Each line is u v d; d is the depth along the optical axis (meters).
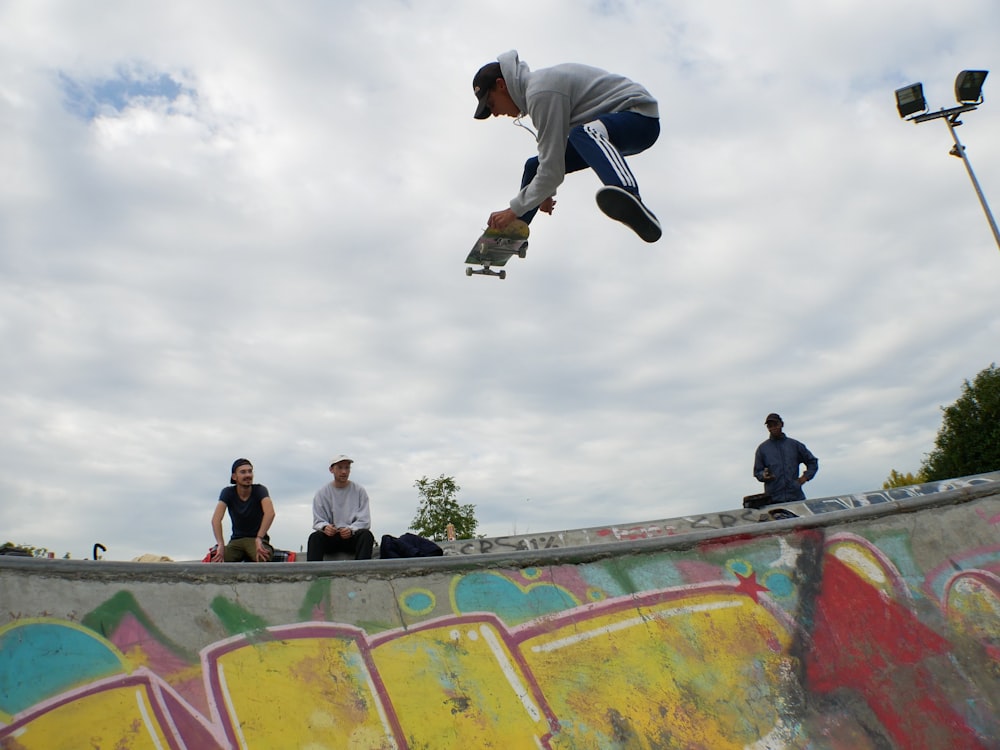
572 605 5.35
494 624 5.12
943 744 5.06
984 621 5.82
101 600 4.42
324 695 4.49
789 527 6.12
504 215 4.32
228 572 4.81
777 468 11.07
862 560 6.02
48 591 4.34
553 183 4.21
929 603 5.86
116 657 4.27
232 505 8.07
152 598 4.54
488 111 4.45
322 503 8.34
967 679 5.45
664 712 4.90
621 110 4.14
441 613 5.09
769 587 5.73
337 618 4.87
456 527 20.64
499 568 5.44
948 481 12.30
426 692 4.67
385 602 5.04
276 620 4.74
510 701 4.75
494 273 4.80
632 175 3.99
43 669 4.10
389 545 7.57
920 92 15.95
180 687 4.27
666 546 5.85
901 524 6.31
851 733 5.01
